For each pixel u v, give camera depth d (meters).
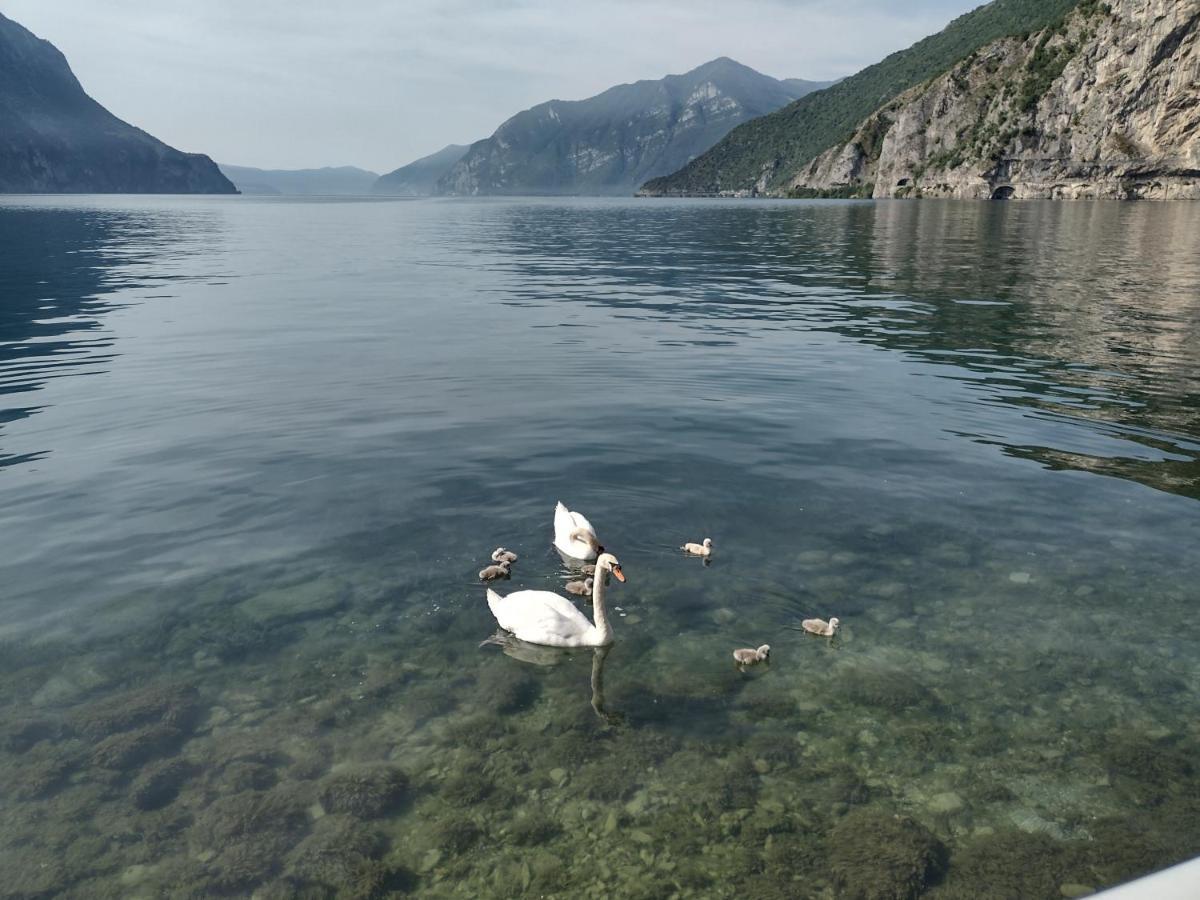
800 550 11.30
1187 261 45.22
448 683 8.54
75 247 62.66
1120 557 10.92
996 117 182.88
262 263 51.94
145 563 10.81
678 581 10.62
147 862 6.23
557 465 14.34
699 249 62.16
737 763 7.39
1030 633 9.29
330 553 11.18
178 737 7.60
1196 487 13.11
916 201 177.12
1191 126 134.00
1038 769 7.26
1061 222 83.50
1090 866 6.18
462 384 19.86
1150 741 7.57
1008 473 13.82
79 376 20.64
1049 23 187.00
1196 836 6.46
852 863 6.23
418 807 6.83
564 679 8.71
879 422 16.59
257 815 6.68
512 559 11.03
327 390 19.30
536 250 63.53
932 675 8.61
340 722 7.87
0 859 6.22
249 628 9.40
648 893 6.00
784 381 19.94
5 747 7.40
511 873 6.18
